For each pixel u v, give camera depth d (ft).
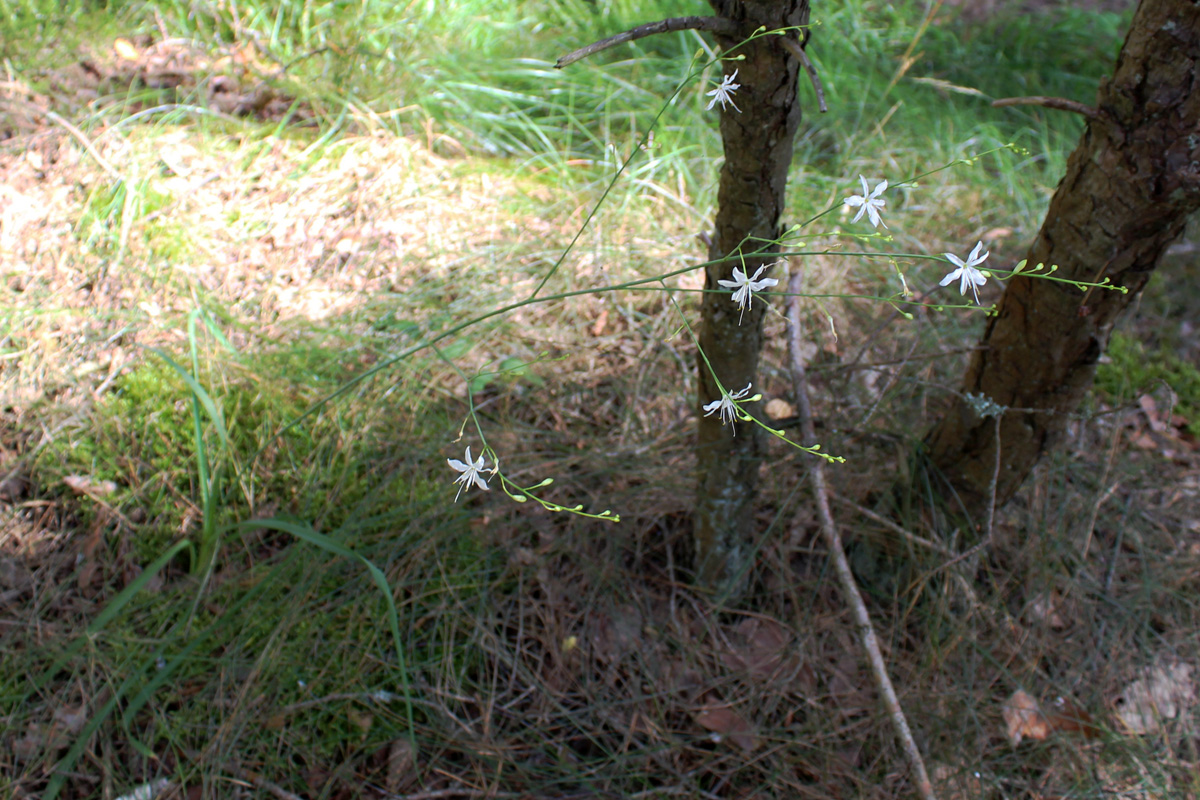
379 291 3.23
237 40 4.05
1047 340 2.07
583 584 2.58
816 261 3.48
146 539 2.55
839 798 2.26
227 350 2.89
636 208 3.60
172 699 2.28
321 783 2.23
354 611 2.41
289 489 2.67
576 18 4.43
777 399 2.97
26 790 2.15
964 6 4.87
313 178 3.56
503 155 3.90
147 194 3.32
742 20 1.51
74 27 3.89
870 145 3.98
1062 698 2.46
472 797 2.23
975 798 2.27
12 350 2.84
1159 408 3.15
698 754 2.35
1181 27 1.57
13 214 3.21
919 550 2.56
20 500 2.60
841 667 2.47
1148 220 1.80
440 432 2.79
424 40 4.12
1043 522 2.69
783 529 2.66
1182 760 2.38
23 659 2.31
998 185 3.87
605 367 3.09
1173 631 2.59
